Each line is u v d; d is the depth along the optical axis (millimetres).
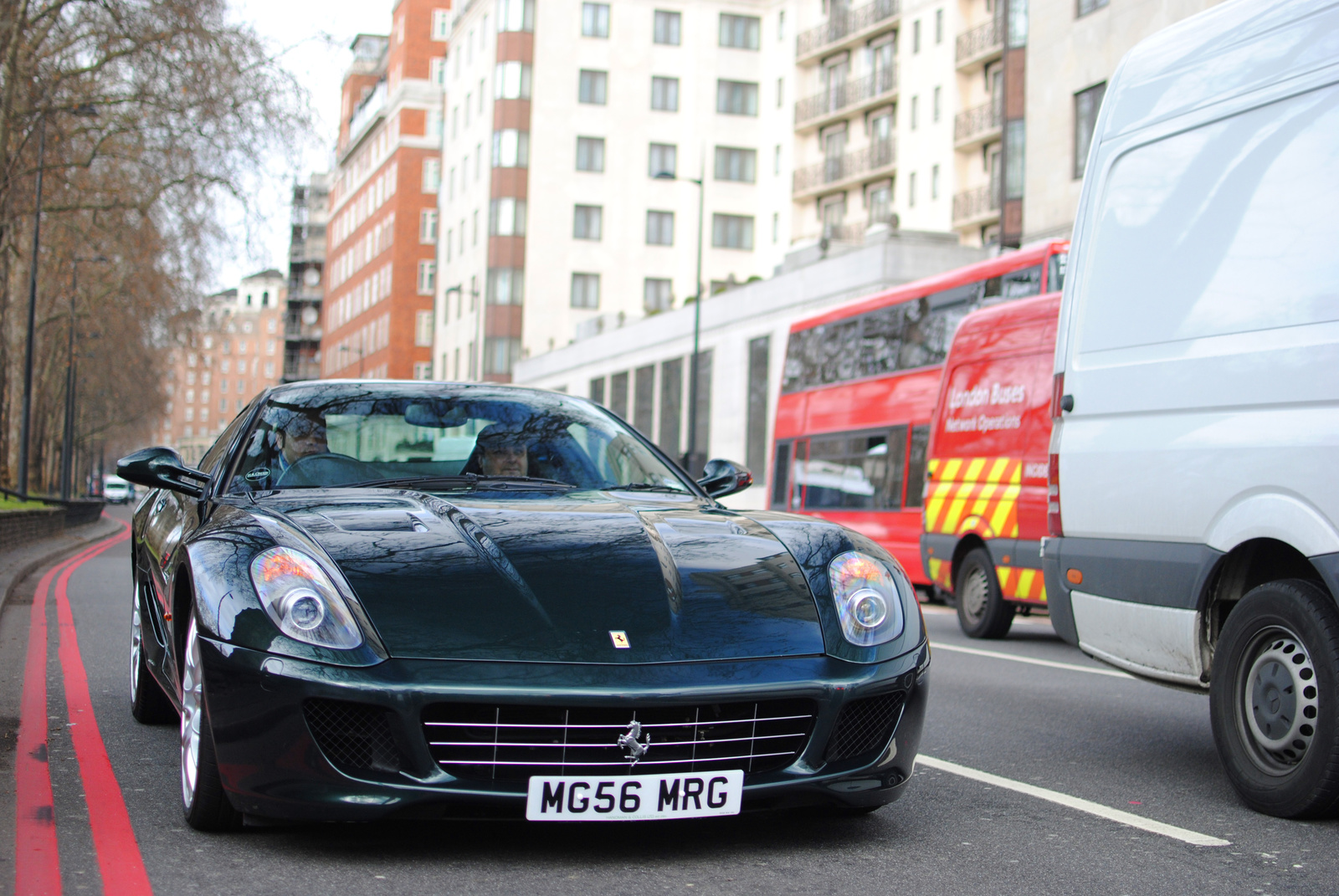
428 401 5000
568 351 51000
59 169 29844
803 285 32281
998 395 11609
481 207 63281
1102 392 5117
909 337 15844
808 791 3436
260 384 175500
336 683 3195
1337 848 3803
